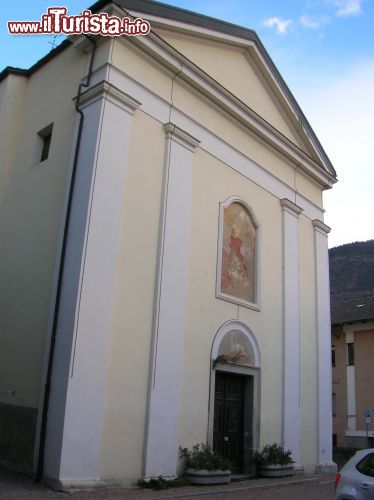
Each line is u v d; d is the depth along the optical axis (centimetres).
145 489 945
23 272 1116
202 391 1174
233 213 1388
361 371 2948
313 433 1556
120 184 1038
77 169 1032
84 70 1141
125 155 1060
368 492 670
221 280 1302
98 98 1049
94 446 898
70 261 966
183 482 1034
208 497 934
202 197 1277
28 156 1250
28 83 1378
